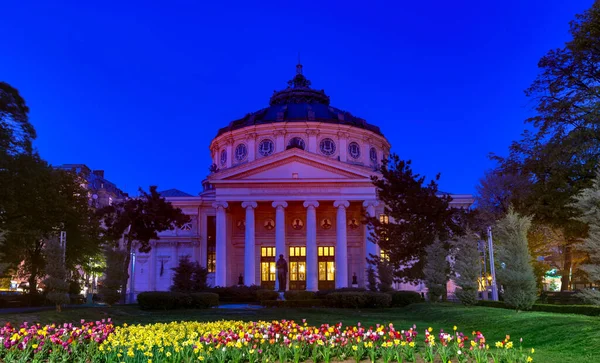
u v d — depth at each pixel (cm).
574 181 3641
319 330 1645
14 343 1452
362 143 7569
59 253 2905
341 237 6197
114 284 3788
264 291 4816
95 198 9369
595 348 1553
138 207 5212
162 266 7181
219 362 1335
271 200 6284
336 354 1467
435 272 3819
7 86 4425
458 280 3278
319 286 6750
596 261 1942
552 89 3834
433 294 3794
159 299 3719
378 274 5191
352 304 4078
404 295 4191
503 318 2347
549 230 4597
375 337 1480
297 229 6888
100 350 1458
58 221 5256
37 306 4862
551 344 1731
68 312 2794
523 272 2606
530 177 4119
